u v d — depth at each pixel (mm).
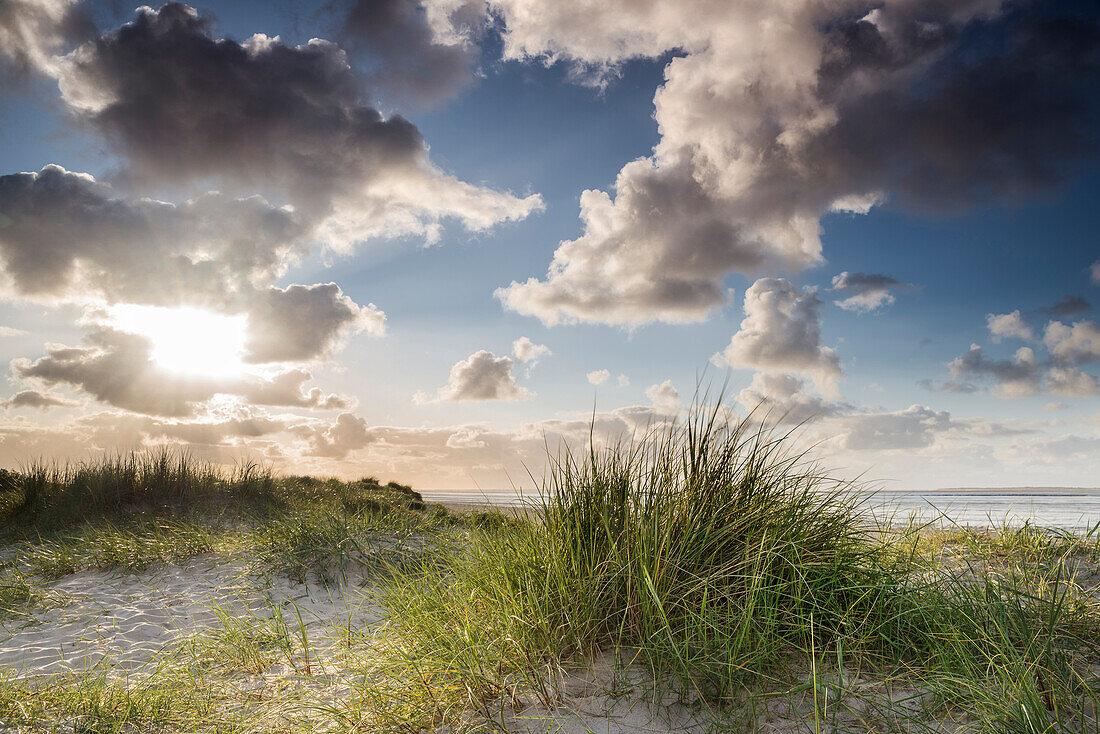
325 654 4062
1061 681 2555
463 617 3381
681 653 2750
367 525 7715
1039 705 2279
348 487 15133
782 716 2484
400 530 7523
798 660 2879
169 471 10648
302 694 3299
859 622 3074
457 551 5195
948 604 3199
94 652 4453
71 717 3182
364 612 5055
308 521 7523
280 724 2979
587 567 3266
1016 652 2650
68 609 5480
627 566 3148
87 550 7109
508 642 3035
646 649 2828
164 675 3760
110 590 5992
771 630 2867
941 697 2512
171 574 6395
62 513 9461
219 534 7922
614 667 2818
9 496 10547
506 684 2879
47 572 6613
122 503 9922
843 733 2354
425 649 3322
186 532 7453
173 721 3135
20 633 4949
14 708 3232
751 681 2672
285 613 5188
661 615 2846
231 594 5742
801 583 3121
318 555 6492
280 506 10320
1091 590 3615
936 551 4816
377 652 3586
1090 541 4785
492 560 3885
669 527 3256
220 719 3104
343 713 2924
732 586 3109
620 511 3529
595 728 2490
